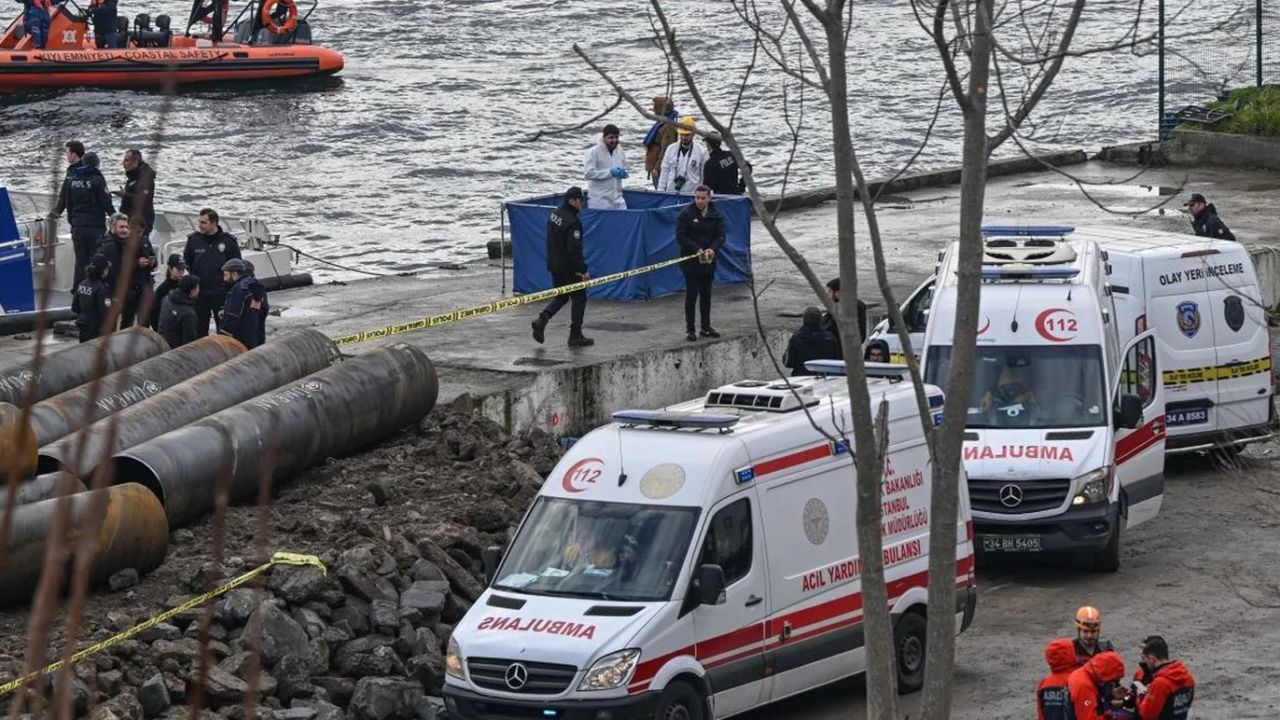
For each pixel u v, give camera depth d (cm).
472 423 6347
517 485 5778
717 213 7625
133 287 6594
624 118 19338
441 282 9175
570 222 7312
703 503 4422
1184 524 6688
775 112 18575
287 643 4459
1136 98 18575
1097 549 6000
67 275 8200
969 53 2570
